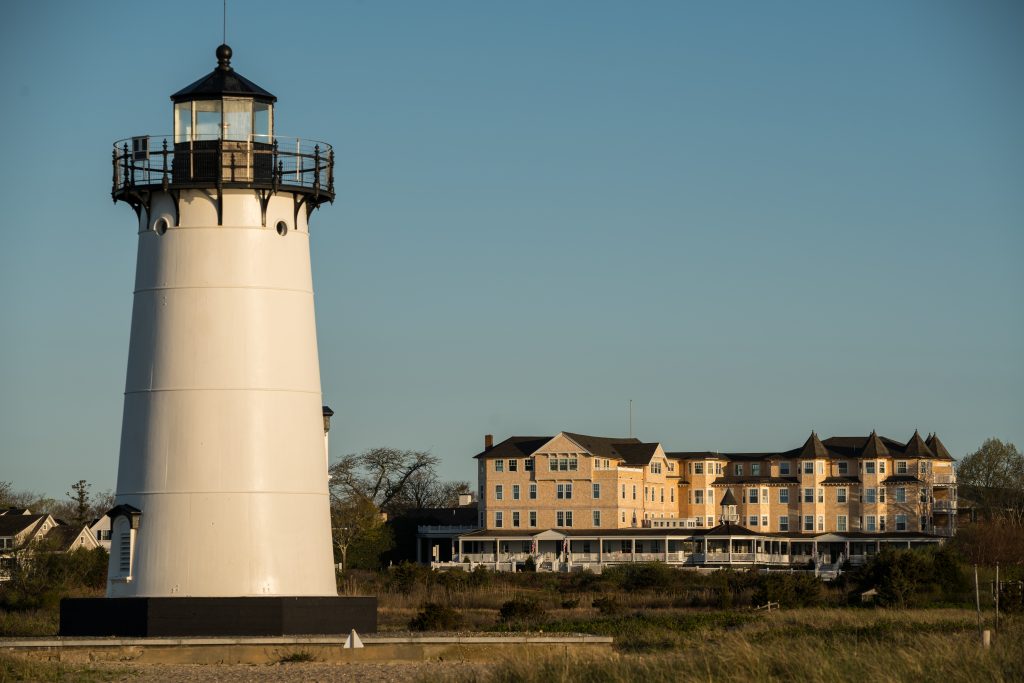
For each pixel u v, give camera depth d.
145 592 74.19
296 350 77.06
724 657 60.12
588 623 111.12
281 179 77.00
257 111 77.50
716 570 199.00
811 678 57.34
